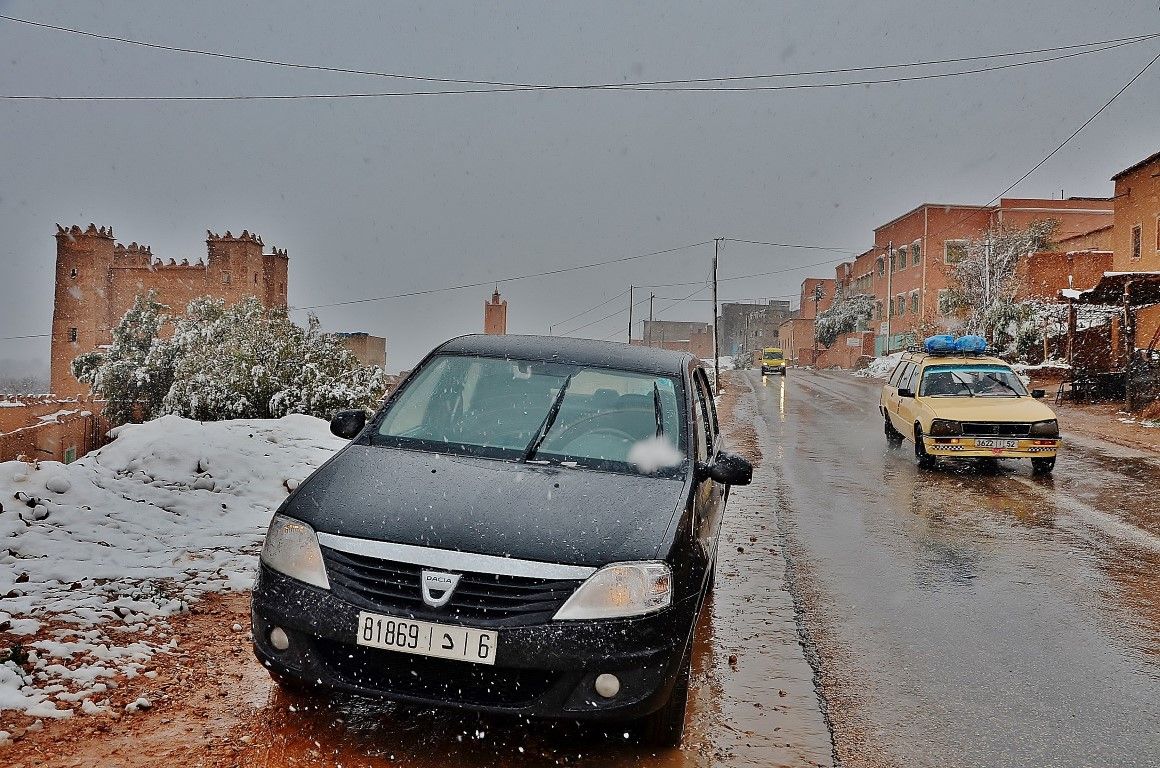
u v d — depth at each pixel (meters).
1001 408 12.70
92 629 4.61
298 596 3.56
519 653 3.35
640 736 3.82
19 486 6.61
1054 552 7.89
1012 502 10.41
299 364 25.08
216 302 35.44
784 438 17.67
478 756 3.61
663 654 3.50
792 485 11.61
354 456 4.41
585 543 3.59
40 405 31.66
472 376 5.09
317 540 3.65
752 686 4.63
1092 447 15.88
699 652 5.13
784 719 4.22
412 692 3.45
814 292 93.69
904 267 59.66
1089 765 3.85
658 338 130.75
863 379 48.06
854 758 3.84
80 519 6.33
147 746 3.48
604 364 5.20
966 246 48.12
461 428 4.70
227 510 7.48
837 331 72.31
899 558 7.60
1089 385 24.98
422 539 3.54
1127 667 5.07
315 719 3.84
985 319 39.62
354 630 3.44
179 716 3.77
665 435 4.68
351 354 26.41
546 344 5.48
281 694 4.07
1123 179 32.16
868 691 4.62
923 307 55.31
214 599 5.39
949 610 6.10
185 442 8.75
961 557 7.66
